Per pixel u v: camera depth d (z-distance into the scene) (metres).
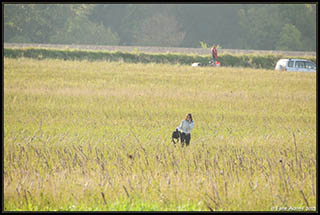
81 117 86.56
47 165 48.94
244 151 58.56
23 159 51.56
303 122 89.25
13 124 77.50
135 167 49.03
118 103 103.75
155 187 43.38
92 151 56.94
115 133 72.12
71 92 115.94
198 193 42.09
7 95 108.19
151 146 60.78
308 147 62.75
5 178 44.38
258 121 88.19
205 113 94.56
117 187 42.97
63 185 43.03
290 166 50.06
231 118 90.31
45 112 90.25
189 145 62.16
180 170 47.88
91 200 40.84
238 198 41.38
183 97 114.94
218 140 66.94
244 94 124.19
